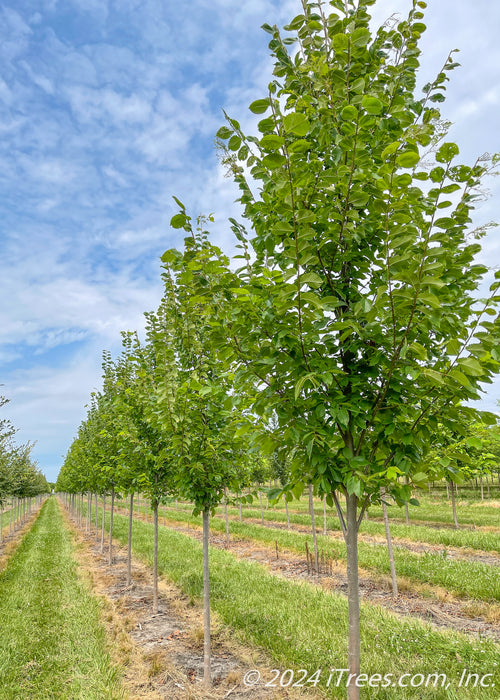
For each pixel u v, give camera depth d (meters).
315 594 6.51
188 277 2.69
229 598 6.62
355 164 2.19
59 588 8.08
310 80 2.65
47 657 4.90
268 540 12.59
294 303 2.15
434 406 2.41
